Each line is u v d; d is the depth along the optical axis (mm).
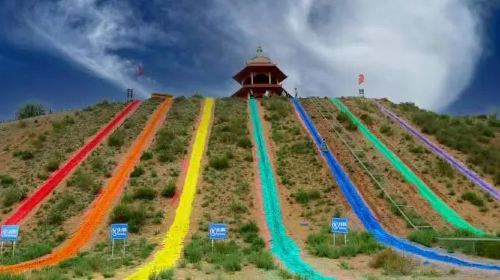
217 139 44250
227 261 19797
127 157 40250
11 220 30266
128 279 17172
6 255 24594
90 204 32344
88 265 19750
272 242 25922
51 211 31234
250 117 51062
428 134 46562
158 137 44312
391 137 45656
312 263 20703
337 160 39750
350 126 47219
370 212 31219
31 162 39781
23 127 49031
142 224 29453
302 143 42875
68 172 37406
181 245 25422
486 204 33094
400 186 35219
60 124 48156
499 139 46438
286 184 35844
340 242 25156
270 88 71625
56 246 26125
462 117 53750
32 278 17031
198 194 33969
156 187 34750
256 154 41281
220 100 58781
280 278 17266
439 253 22156
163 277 17250
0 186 35375
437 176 37219
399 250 23188
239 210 31453
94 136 45062
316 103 56594
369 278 16875
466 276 17188
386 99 59531
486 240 22594
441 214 31281
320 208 32000
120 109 53844
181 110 53656
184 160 39781
